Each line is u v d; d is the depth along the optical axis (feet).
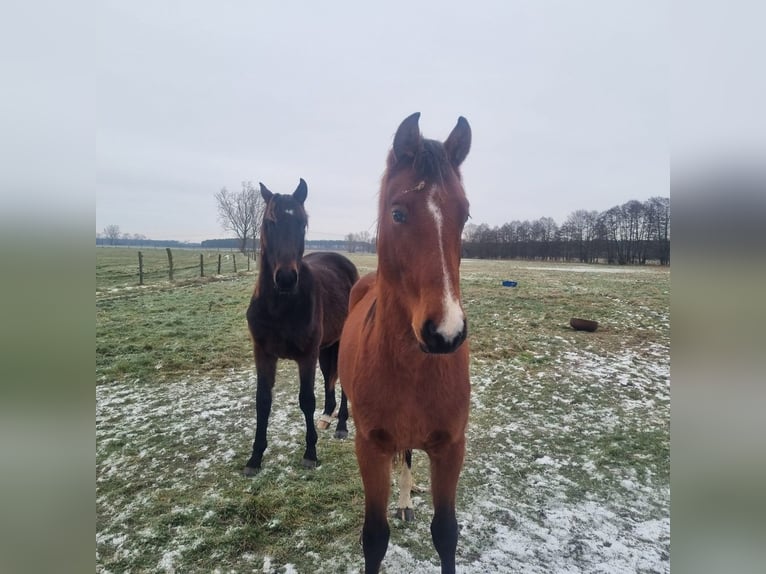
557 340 24.04
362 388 6.35
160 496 9.87
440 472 6.57
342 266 16.75
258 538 8.52
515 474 10.78
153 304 33.60
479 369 19.16
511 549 8.18
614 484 10.35
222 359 20.62
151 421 13.98
